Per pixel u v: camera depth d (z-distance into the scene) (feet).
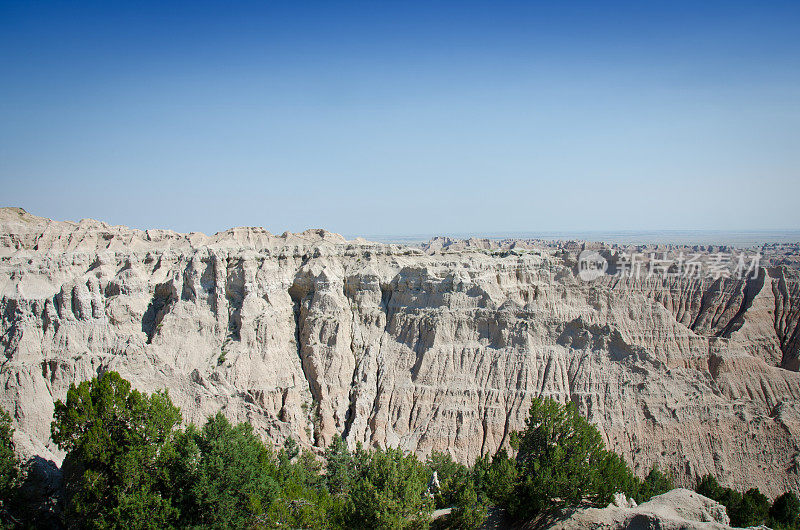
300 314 367.66
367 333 365.40
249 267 361.51
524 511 222.89
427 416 330.13
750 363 374.63
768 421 329.52
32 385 301.84
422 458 313.32
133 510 193.88
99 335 330.75
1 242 366.84
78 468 215.10
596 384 332.19
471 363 344.49
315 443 321.32
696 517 214.07
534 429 246.06
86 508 199.93
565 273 393.91
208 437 215.31
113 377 220.43
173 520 200.03
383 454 231.09
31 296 329.52
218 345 341.00
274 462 245.45
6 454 213.87
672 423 322.55
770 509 275.80
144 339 339.77
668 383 334.85
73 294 334.03
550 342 348.59
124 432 211.82
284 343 349.82
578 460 228.02
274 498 212.84
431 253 422.41
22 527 205.77
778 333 439.63
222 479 203.00
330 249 391.24
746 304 451.12
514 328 348.79
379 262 393.91
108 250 370.12
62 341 322.34
